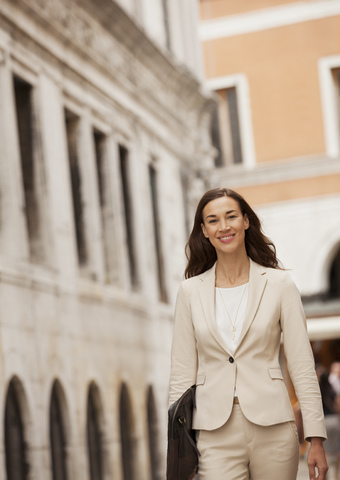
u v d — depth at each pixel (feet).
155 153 76.59
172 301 78.07
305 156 116.37
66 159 57.98
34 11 53.26
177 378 18.94
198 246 19.29
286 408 18.10
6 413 47.52
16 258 48.88
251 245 19.19
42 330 51.19
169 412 18.37
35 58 54.39
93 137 65.57
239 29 119.14
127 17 66.39
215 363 18.40
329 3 116.47
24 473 48.65
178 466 18.38
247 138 118.21
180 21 89.10
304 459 89.45
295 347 18.42
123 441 64.23
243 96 118.93
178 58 87.20
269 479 18.13
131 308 66.33
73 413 54.34
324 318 99.30
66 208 57.06
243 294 18.69
